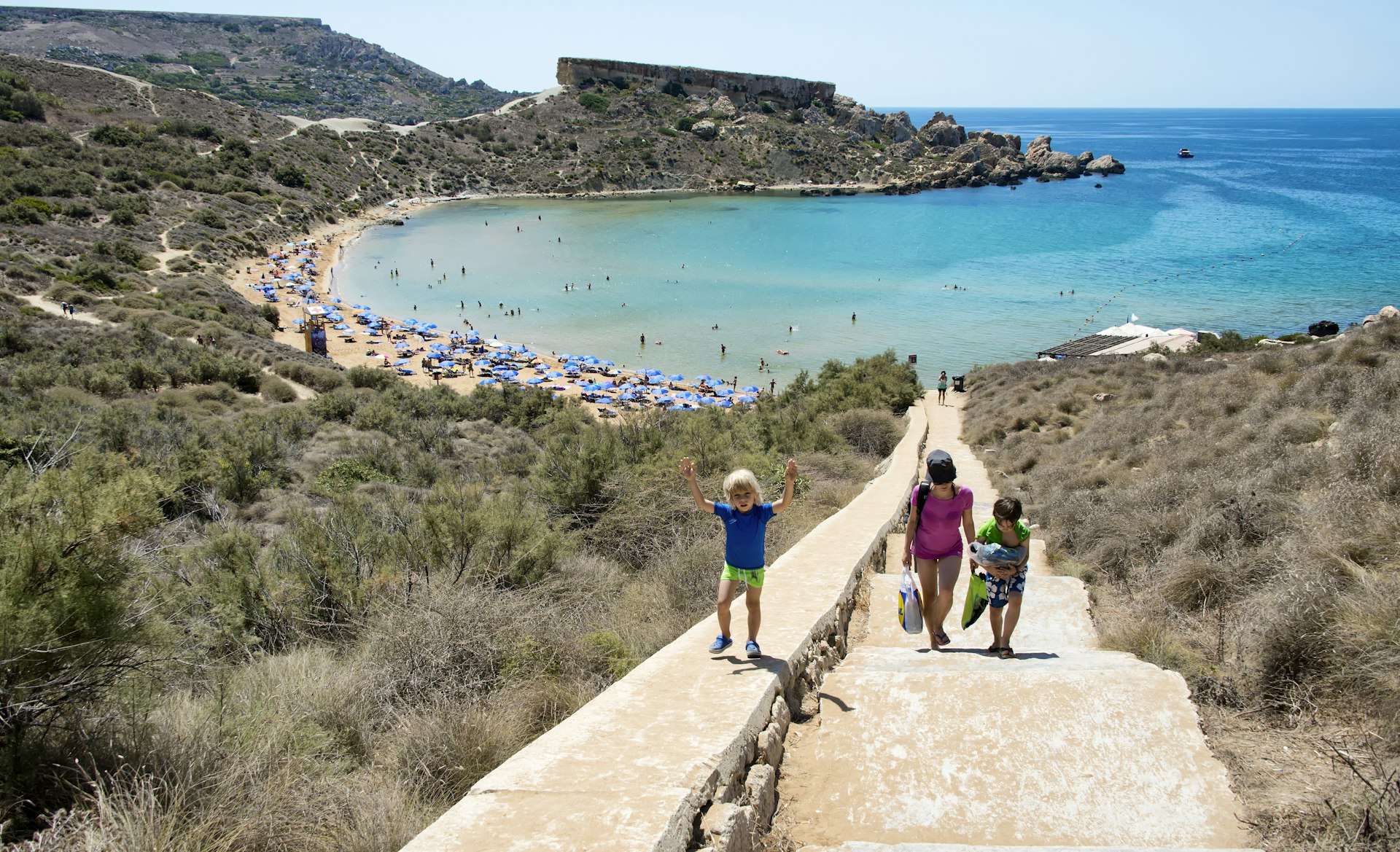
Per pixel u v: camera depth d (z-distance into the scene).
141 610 4.46
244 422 23.78
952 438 24.19
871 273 76.19
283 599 7.12
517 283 74.06
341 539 8.23
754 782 3.27
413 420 28.86
